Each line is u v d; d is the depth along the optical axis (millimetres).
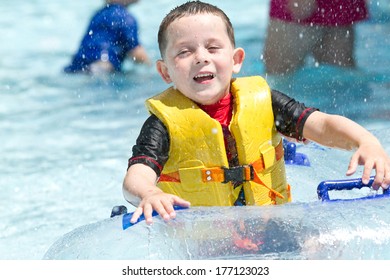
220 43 7176
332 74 15055
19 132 12570
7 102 14430
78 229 6551
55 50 18578
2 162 11125
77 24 21344
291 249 5918
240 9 21797
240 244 5992
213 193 7113
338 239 5973
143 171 6820
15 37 20125
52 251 6387
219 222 6191
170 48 7219
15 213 9211
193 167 7102
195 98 7164
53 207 9359
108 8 16719
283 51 15258
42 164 10977
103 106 13953
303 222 6137
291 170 8641
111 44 16531
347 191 8273
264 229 6098
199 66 7062
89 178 10320
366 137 6863
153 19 21172
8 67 17047
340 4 15227
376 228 6047
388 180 6492
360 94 13789
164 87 15086
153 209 6266
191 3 7445
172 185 7195
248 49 17219
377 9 19219
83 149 11609
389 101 13297
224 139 7215
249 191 7141
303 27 15156
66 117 13312
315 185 8336
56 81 15820
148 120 7207
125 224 6312
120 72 16422
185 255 5945
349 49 15430
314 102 13523
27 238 8422
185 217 6277
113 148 11594
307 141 7477
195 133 7059
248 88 7344
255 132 7199
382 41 17172
